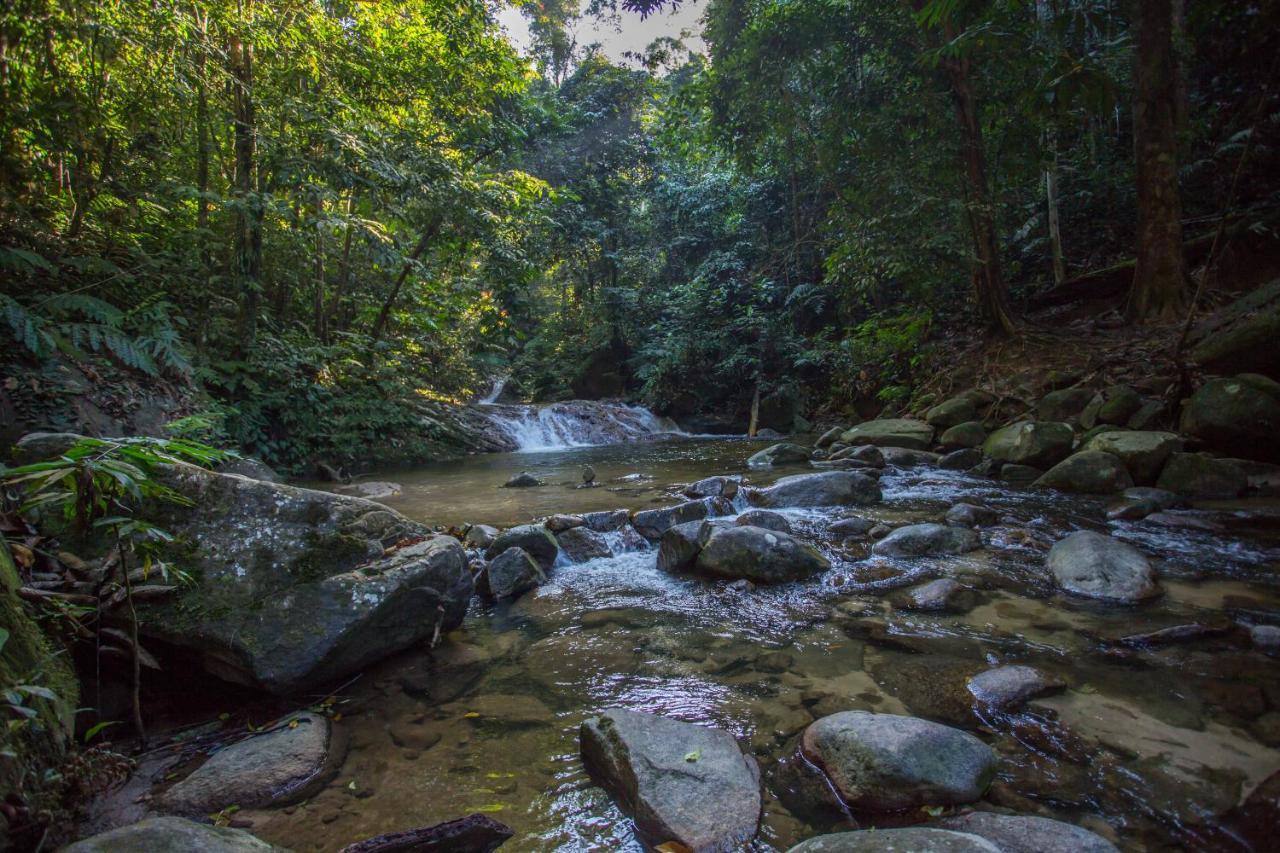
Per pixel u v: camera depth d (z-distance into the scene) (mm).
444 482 6875
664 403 13938
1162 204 7359
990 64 7840
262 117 6805
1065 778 1601
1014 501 4781
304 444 7473
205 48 5504
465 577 2826
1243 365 5352
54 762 1523
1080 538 3244
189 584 2176
